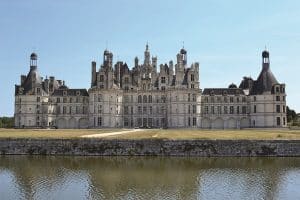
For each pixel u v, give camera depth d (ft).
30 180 176.14
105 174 189.78
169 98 570.05
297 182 171.32
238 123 594.65
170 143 256.11
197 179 178.19
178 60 570.05
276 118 566.36
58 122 617.21
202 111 599.57
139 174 189.98
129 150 257.14
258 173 192.03
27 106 602.44
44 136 281.33
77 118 612.70
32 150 263.08
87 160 236.43
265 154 252.21
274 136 288.10
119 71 608.19
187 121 562.66
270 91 570.05
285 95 567.18
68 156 255.09
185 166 213.46
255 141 253.03
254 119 578.25
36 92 605.73
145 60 615.16
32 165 216.74
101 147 258.78
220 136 290.97
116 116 581.94
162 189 158.92
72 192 153.79
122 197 146.41
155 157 249.75
